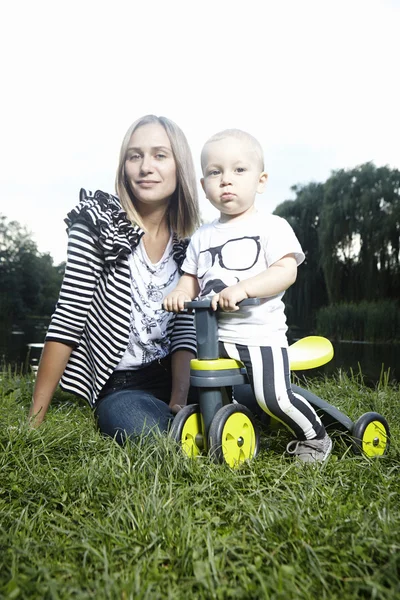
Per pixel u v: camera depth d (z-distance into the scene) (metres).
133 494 1.27
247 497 1.29
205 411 1.60
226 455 1.56
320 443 1.67
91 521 1.18
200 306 1.60
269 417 2.06
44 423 1.89
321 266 14.08
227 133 1.75
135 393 1.96
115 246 1.95
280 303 1.71
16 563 1.00
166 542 1.07
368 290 12.66
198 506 1.26
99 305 2.01
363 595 0.93
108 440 1.76
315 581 0.95
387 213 12.84
